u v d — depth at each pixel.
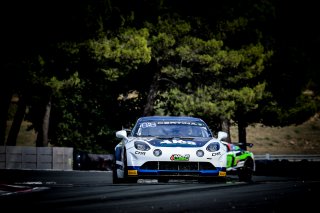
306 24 145.38
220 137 42.06
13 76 115.88
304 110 141.50
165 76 128.00
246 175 51.34
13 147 109.88
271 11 136.12
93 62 124.00
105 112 144.62
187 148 38.19
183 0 127.62
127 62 116.44
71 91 139.50
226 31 126.75
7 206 26.67
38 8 116.75
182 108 119.44
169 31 119.31
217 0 127.38
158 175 38.03
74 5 116.94
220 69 119.50
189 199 27.70
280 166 72.56
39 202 28.03
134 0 123.00
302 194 29.66
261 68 125.31
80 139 145.00
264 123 144.12
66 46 115.56
